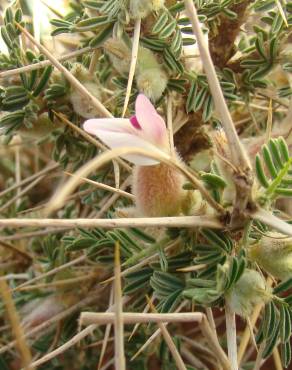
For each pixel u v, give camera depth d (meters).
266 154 0.08
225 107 0.07
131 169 0.10
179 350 0.11
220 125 0.10
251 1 0.10
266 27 0.13
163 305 0.08
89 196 0.12
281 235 0.08
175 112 0.10
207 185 0.08
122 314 0.07
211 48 0.11
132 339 0.11
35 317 0.11
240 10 0.10
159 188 0.08
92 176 0.11
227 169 0.08
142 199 0.08
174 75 0.10
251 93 0.11
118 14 0.09
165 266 0.08
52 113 0.10
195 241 0.08
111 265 0.10
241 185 0.07
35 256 0.13
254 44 0.11
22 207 0.14
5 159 0.16
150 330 0.10
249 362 0.12
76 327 0.11
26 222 0.07
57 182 0.14
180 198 0.08
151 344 0.11
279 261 0.08
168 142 0.08
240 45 0.12
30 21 0.12
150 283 0.08
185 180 0.08
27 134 0.11
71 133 0.11
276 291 0.08
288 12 0.10
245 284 0.08
